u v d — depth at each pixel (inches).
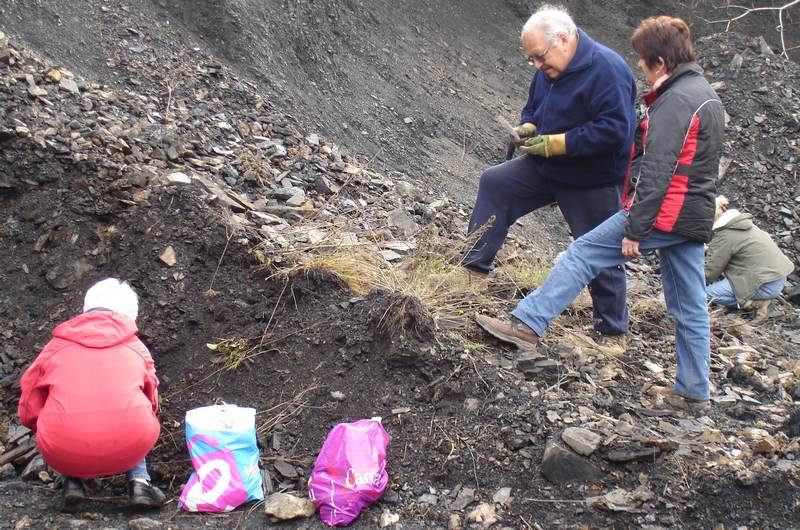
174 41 289.0
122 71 263.9
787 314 277.7
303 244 199.2
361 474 138.0
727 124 412.2
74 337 137.1
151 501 139.5
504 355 174.1
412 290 184.7
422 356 162.1
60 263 190.1
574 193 185.9
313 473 141.9
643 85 498.6
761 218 366.3
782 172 388.5
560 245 330.3
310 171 256.1
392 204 257.3
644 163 150.3
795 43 571.8
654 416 163.8
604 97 172.6
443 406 157.3
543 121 183.0
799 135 404.8
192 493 140.3
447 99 398.6
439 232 252.4
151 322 176.1
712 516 135.4
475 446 148.9
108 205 194.9
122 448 133.8
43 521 134.1
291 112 295.3
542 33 172.1
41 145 200.8
